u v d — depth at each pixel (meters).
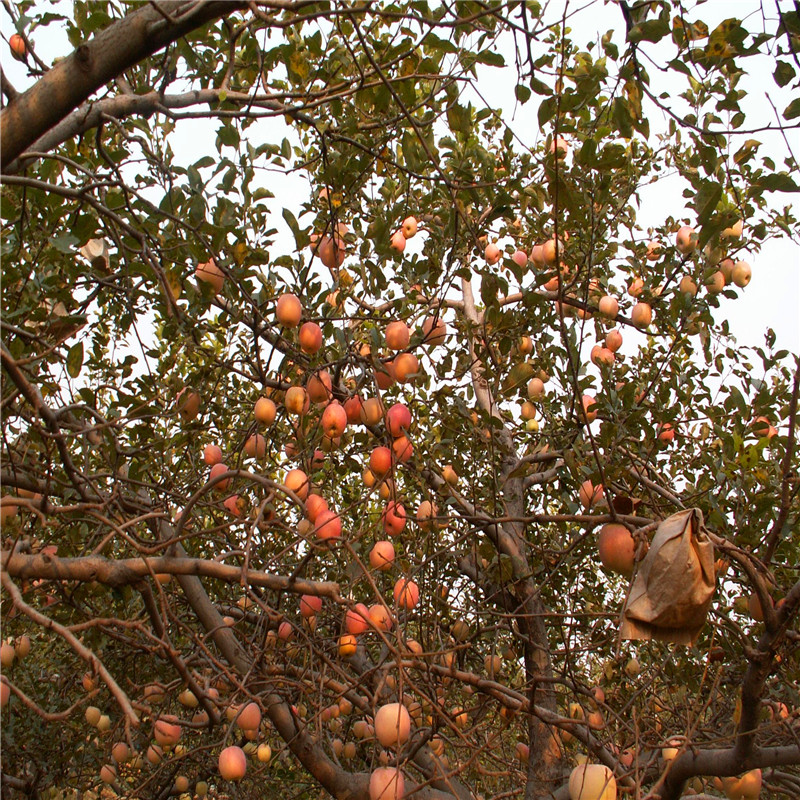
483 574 3.94
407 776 3.29
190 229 2.39
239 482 3.07
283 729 3.36
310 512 2.62
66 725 3.91
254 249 2.68
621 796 2.55
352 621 2.66
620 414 3.07
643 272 4.38
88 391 2.77
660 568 1.97
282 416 3.32
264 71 2.81
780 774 3.72
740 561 2.23
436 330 3.32
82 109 2.25
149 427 3.12
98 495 2.59
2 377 2.38
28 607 1.65
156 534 3.41
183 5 1.93
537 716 2.73
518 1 1.97
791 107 2.15
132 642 2.73
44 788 4.78
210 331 3.16
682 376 3.62
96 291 2.76
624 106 2.21
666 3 2.19
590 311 4.37
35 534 3.14
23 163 2.07
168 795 4.62
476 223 3.07
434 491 4.05
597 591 4.00
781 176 2.53
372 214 3.72
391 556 2.80
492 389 3.47
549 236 3.74
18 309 2.30
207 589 4.65
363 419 3.12
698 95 2.72
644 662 4.09
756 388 3.23
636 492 3.22
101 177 2.39
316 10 2.66
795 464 3.47
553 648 4.54
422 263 3.27
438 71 2.64
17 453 2.70
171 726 3.16
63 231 2.58
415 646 3.06
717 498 2.91
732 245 3.50
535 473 4.80
